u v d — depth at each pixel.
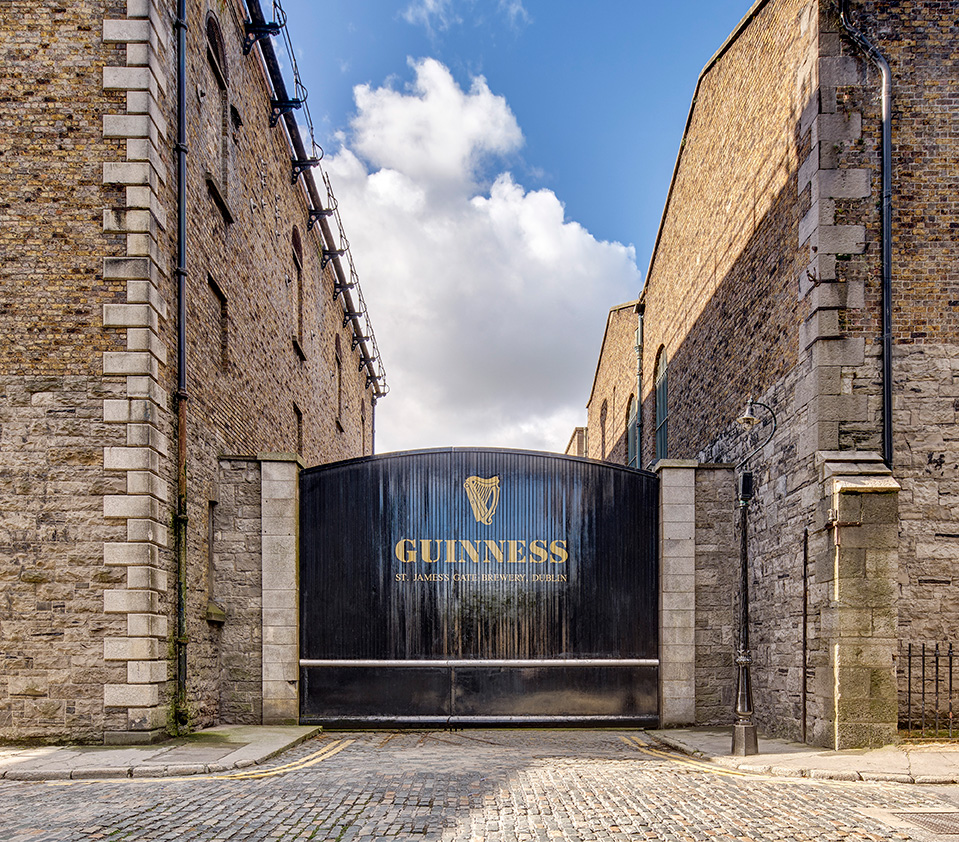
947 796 6.76
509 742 10.57
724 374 13.85
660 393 20.25
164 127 10.16
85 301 9.52
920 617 9.35
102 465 9.34
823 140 9.85
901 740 8.89
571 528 12.53
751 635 11.92
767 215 11.69
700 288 15.68
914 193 9.84
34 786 7.10
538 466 12.66
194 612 10.69
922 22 9.95
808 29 10.21
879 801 6.54
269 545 11.94
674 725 11.95
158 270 9.82
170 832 5.47
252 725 11.52
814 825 5.74
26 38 9.74
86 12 9.77
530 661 12.18
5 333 9.47
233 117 13.50
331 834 5.45
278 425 16.59
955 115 9.87
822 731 9.15
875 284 9.69
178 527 10.05
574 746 10.15
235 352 13.21
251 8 14.11
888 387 9.50
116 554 9.20
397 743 10.42
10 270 9.52
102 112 9.69
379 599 12.20
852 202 9.78
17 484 9.28
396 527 12.38
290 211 17.86
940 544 9.45
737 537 12.43
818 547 9.44
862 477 9.16
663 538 12.38
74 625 9.10
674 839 5.38
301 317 19.16
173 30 10.58
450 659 12.14
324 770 7.93
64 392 9.42
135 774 7.61
